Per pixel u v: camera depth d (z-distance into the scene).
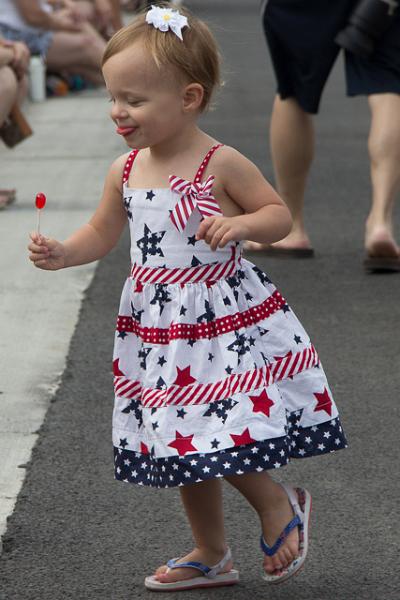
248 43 38.38
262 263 15.11
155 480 7.18
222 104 28.11
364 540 8.02
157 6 7.41
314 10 14.23
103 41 30.02
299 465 9.19
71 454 9.38
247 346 7.17
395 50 14.31
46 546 7.94
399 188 14.60
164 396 7.13
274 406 7.10
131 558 7.79
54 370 11.24
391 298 13.57
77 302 13.36
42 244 7.41
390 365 11.42
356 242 16.14
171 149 7.36
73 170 20.53
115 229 7.75
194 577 7.42
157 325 7.22
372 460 9.29
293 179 15.09
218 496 7.41
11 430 9.81
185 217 7.19
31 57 28.25
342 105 28.64
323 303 13.40
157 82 7.14
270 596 7.34
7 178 19.86
